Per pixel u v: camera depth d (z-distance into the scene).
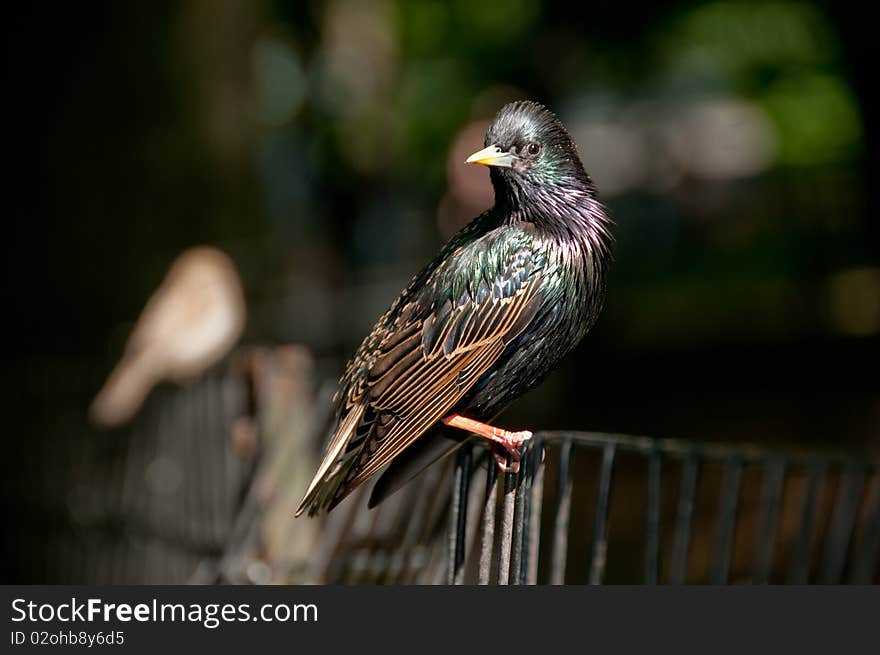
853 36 16.98
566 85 24.14
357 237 23.12
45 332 13.42
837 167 21.56
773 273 23.00
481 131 23.16
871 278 20.75
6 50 13.62
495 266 5.39
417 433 5.21
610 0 21.00
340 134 23.70
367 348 5.52
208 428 7.93
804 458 5.65
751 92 21.41
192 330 10.42
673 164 30.48
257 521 7.21
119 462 9.68
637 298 23.42
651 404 16.22
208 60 14.44
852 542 6.41
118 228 13.82
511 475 4.83
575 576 9.79
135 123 14.01
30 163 13.62
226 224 14.47
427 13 24.38
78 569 9.89
